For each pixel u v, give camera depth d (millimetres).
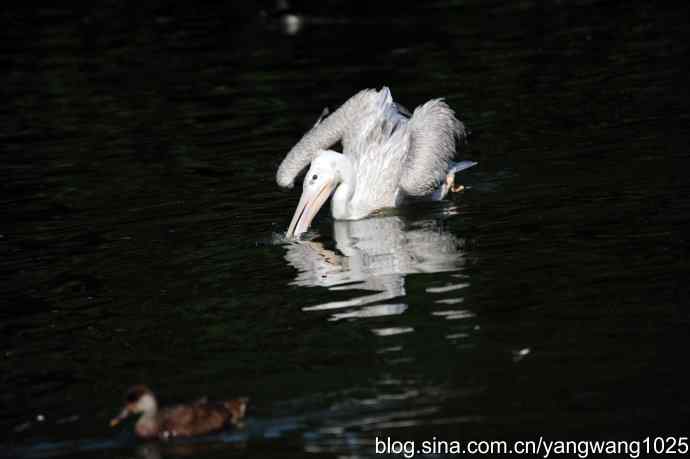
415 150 16141
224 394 9852
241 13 31766
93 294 12758
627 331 10578
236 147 19438
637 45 24109
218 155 18984
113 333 11516
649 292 11516
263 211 15914
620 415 9031
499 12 29375
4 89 24891
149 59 27047
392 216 15539
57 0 34594
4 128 21656
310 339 11016
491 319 11156
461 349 10469
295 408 9484
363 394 9672
